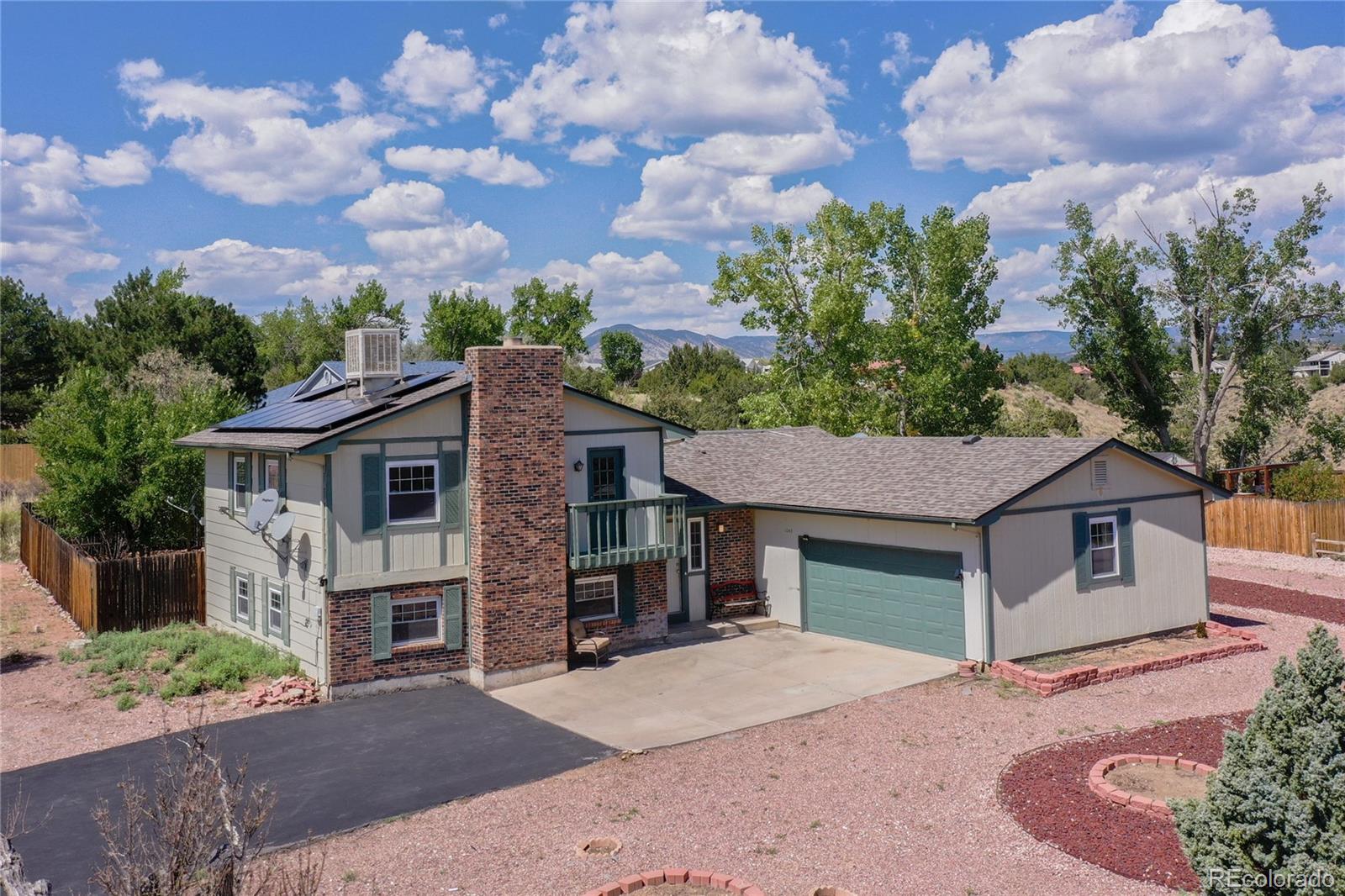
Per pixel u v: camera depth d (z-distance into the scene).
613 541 21.75
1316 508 35.47
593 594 22.19
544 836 12.20
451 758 15.45
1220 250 48.38
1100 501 21.55
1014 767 13.98
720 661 21.11
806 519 23.80
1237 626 24.16
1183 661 19.97
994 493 20.05
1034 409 65.88
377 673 19.39
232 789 9.09
